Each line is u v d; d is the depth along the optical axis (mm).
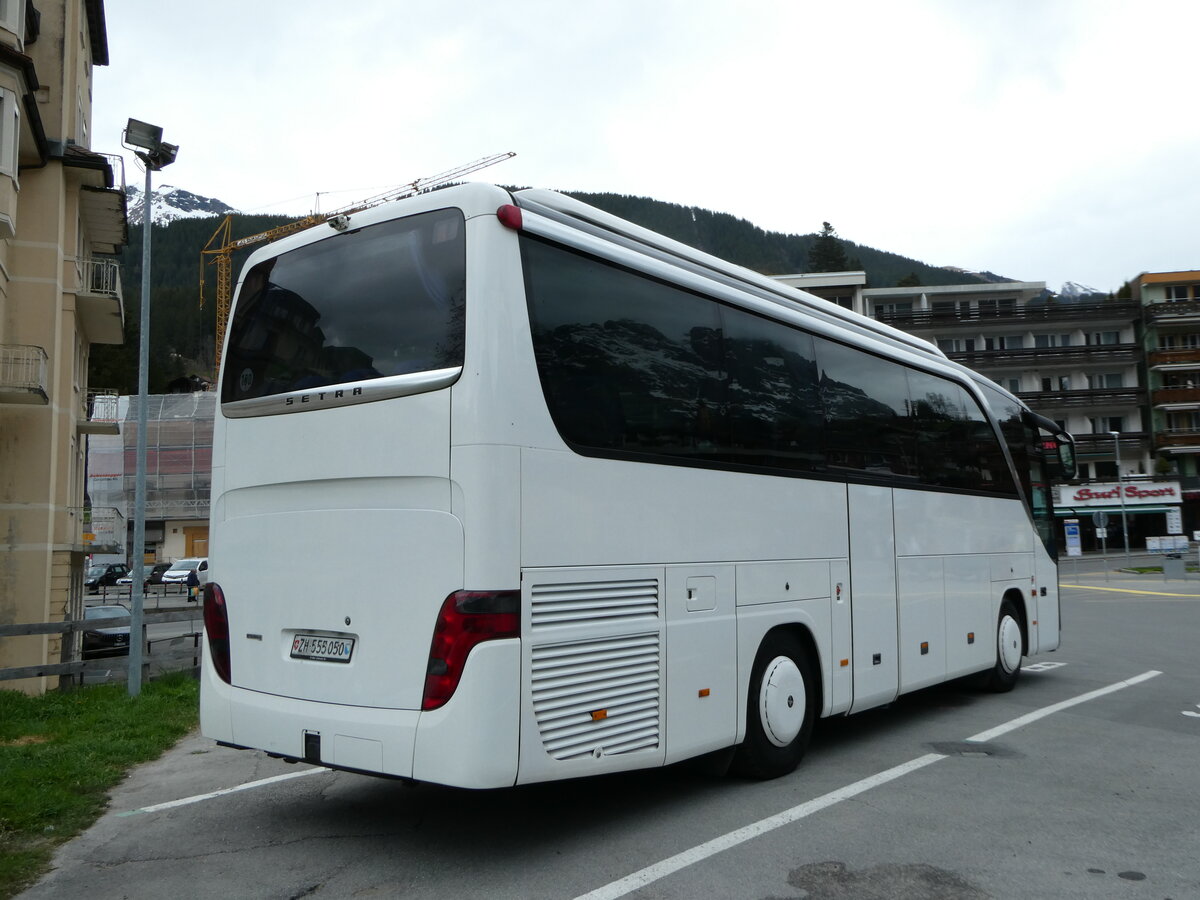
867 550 7875
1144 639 16594
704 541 6043
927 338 67812
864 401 8102
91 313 22875
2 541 17406
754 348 6777
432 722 4629
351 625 5039
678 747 5680
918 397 9055
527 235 5109
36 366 17516
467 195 5016
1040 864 4922
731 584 6246
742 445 6504
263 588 5520
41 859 5254
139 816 6160
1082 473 66625
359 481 5117
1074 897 4484
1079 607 24797
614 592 5320
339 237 5574
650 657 5535
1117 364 66188
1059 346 67125
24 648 17234
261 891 4699
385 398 5047
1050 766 7066
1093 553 66500
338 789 6770
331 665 5105
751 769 6559
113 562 59656
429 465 4824
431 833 5594
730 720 6156
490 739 4566
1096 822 5648
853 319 8664
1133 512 61688
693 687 5840
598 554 5234
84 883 4867
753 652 6406
